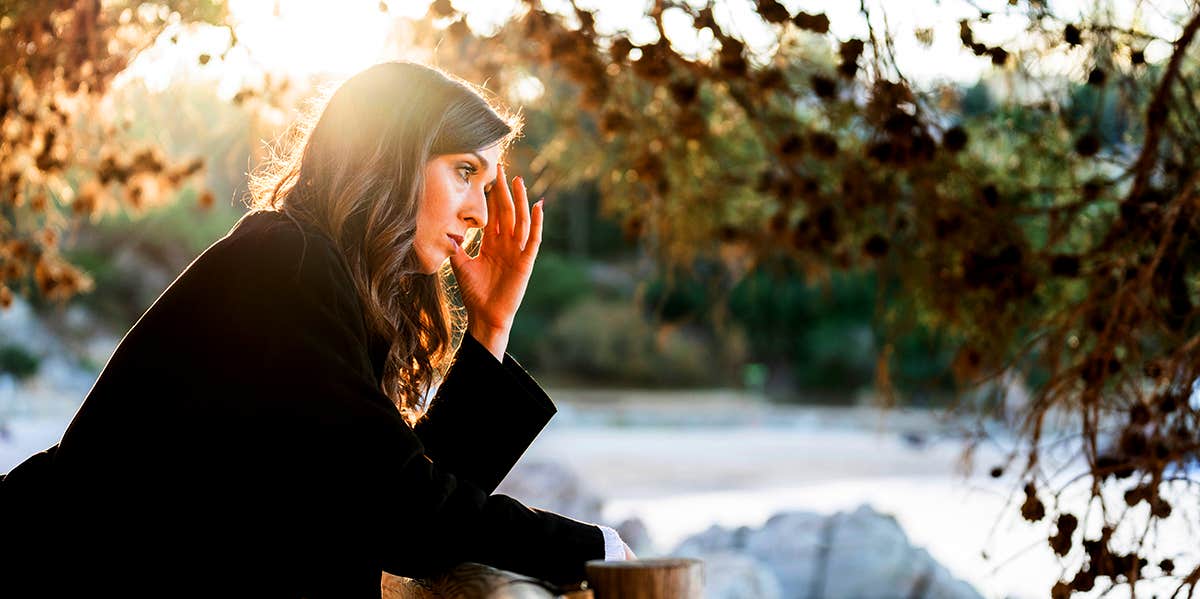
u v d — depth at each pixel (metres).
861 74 3.03
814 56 3.40
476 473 2.01
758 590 4.93
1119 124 3.27
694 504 10.94
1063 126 3.32
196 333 1.71
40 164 3.57
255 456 1.67
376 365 1.94
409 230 1.89
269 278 1.72
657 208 4.13
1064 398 2.71
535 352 28.73
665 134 3.73
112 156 3.74
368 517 1.65
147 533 1.68
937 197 3.34
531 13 3.31
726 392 27.94
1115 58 3.01
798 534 5.80
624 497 11.47
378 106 1.91
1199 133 2.93
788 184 3.60
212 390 1.67
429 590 1.78
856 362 27.42
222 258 1.77
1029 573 5.89
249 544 1.69
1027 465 2.62
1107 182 3.14
